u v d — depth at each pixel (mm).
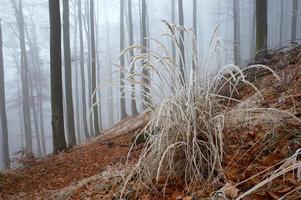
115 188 3400
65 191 4395
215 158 2584
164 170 2906
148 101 3021
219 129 2613
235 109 3182
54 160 7969
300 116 2982
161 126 2885
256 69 5605
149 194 2832
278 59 5953
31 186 6293
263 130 3018
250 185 2352
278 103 3586
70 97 14633
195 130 2723
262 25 7578
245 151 2844
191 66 2957
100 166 5977
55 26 9172
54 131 9305
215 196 2213
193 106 2762
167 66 2943
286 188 2148
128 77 2961
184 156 2852
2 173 6977
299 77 4312
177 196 2660
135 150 5250
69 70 15016
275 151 2656
